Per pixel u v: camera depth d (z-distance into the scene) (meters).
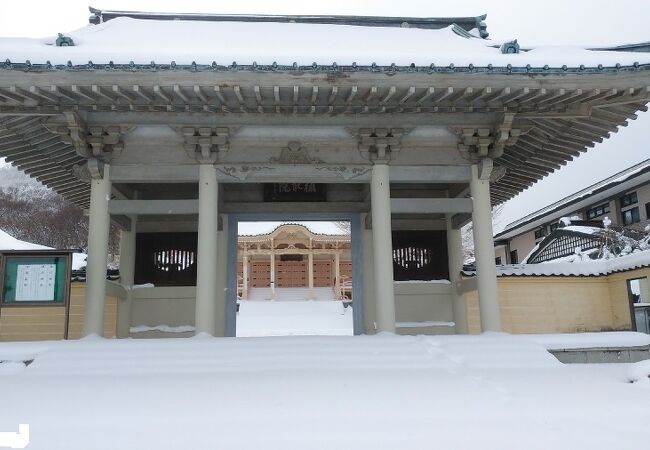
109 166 10.39
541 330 13.37
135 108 9.79
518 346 8.85
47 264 9.56
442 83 8.95
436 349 8.74
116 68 8.29
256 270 51.38
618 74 8.84
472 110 10.32
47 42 9.30
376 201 10.44
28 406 5.76
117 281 12.54
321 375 7.30
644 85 9.03
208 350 8.33
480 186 10.75
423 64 8.73
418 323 13.18
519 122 10.53
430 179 10.78
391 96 9.45
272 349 8.42
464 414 5.45
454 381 6.96
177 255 13.22
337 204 13.27
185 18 12.58
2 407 5.73
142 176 10.39
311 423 5.16
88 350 8.32
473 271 13.42
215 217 10.23
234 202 13.23
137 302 12.82
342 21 12.98
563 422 5.18
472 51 10.32
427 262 13.79
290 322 35.91
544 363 8.30
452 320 13.32
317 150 10.65
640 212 29.94
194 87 8.71
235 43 10.41
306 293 48.91
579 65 8.77
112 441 4.68
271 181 10.68
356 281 13.07
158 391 6.43
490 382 6.92
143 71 8.39
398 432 4.89
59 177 12.67
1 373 7.90
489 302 10.20
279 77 8.69
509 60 9.02
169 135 10.35
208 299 9.76
